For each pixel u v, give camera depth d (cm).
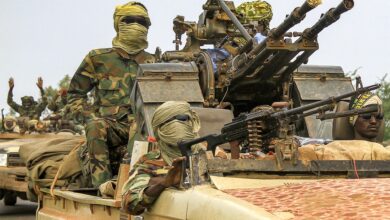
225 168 689
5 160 2056
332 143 795
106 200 861
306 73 1105
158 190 703
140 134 1050
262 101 1088
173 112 767
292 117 721
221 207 596
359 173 721
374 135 866
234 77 1018
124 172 873
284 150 705
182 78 1059
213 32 1188
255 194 624
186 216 646
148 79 1050
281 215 561
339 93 1098
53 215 1096
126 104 1211
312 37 921
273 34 916
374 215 539
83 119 1249
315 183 640
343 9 840
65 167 1150
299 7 856
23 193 2095
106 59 1230
